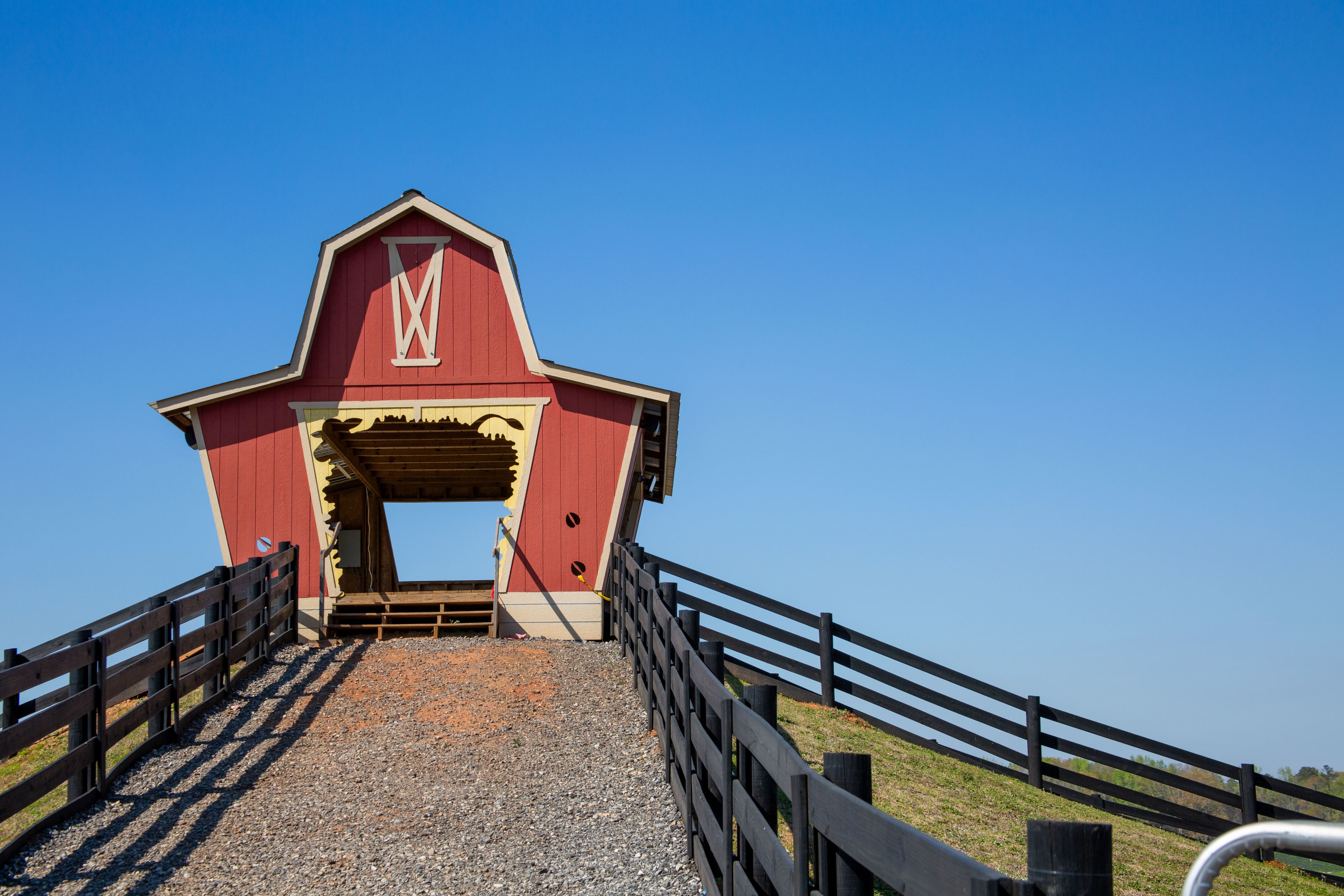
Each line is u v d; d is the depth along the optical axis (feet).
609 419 49.37
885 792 30.66
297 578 46.68
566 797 27.17
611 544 48.70
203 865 23.15
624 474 49.06
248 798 27.50
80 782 27.20
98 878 22.52
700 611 41.16
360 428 49.26
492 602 48.26
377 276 49.88
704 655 25.49
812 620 41.32
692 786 23.16
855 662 40.81
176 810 26.63
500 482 63.82
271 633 43.65
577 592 48.39
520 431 49.19
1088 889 8.91
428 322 49.62
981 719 39.68
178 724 32.68
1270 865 36.35
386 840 24.39
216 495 48.14
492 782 28.40
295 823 25.61
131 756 29.96
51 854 23.93
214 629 36.01
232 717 34.73
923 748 38.81
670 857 22.94
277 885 21.99
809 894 14.15
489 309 49.80
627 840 24.03
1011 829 29.09
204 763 30.30
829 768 14.20
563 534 48.70
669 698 28.50
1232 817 68.39
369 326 49.57
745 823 18.28
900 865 10.94
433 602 48.47
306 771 29.53
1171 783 39.47
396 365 49.32
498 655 43.09
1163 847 32.81
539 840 24.23
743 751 19.43
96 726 27.78
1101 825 9.04
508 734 32.73
